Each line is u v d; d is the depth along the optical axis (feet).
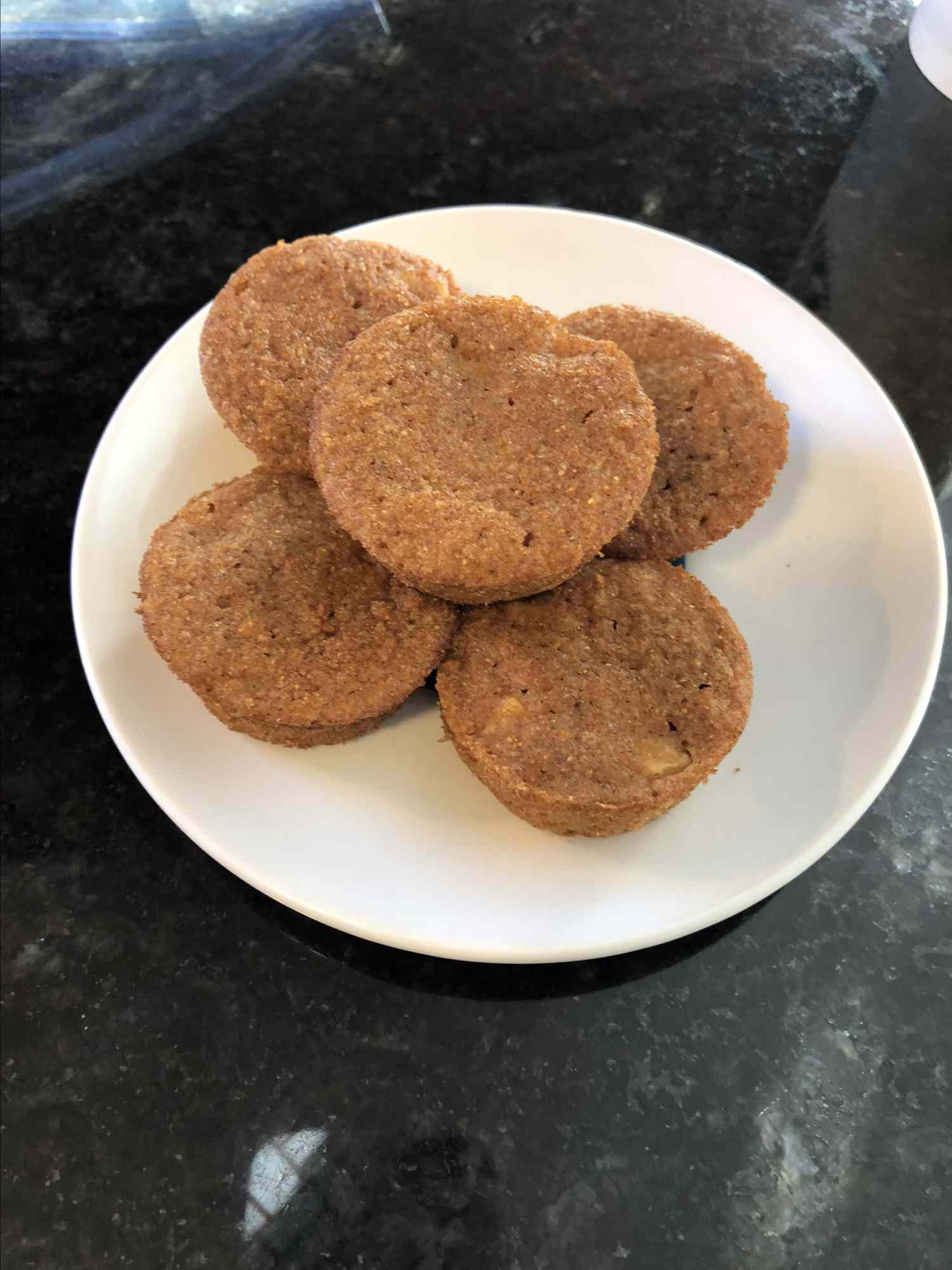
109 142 1.05
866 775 0.60
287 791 0.63
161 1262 0.55
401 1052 0.60
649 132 1.01
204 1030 0.61
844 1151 0.56
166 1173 0.57
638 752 0.61
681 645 0.64
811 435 0.73
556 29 1.09
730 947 0.62
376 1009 0.61
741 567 0.70
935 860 0.64
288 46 1.10
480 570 0.61
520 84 1.05
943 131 1.00
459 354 0.67
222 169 1.02
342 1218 0.55
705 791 0.62
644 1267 0.53
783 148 0.99
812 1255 0.53
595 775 0.60
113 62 1.12
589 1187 0.55
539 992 0.61
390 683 0.64
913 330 0.87
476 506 0.62
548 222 0.82
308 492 0.71
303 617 0.65
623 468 0.63
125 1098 0.60
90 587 0.69
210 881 0.66
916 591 0.66
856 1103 0.57
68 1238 0.56
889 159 0.98
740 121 1.01
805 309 0.78
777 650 0.67
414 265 0.77
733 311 0.78
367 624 0.65
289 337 0.73
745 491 0.70
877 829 0.65
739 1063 0.58
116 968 0.64
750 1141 0.56
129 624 0.68
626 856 0.59
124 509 0.73
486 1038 0.60
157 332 0.92
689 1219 0.54
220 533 0.69
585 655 0.64
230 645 0.64
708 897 0.57
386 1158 0.57
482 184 0.99
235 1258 0.55
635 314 0.75
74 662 0.76
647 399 0.65
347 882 0.59
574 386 0.65
